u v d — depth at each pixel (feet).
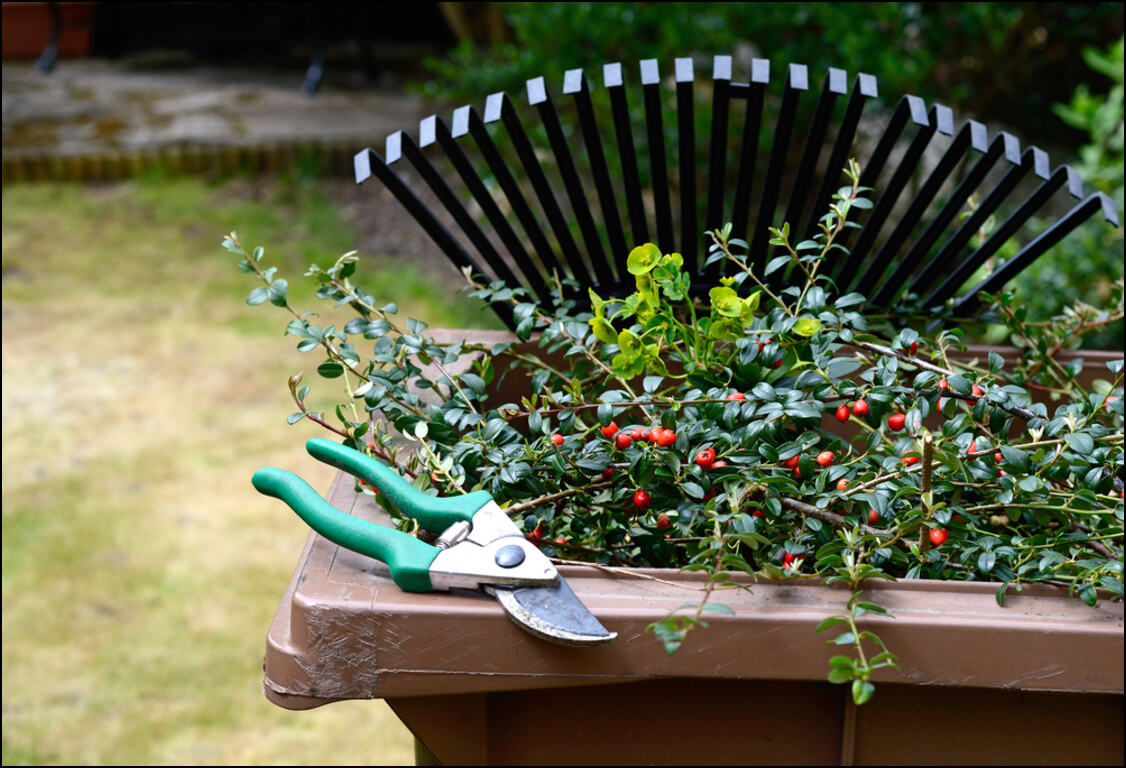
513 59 11.48
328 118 22.52
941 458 2.64
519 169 11.14
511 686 2.48
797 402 2.81
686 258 3.95
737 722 2.84
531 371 3.91
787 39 10.80
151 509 11.07
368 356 14.47
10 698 8.30
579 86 3.66
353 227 18.90
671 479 2.89
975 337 6.82
